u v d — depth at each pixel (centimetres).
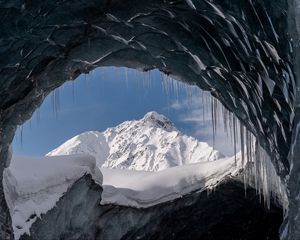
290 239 652
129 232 2195
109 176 2473
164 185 2261
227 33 816
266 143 937
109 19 970
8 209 1303
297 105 633
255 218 2491
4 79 1034
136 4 909
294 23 612
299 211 629
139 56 1102
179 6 854
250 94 889
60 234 1792
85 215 1930
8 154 1237
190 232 2489
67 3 912
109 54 1100
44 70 1101
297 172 633
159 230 2358
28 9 891
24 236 1532
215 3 765
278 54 694
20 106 1156
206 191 2283
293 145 643
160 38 999
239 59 831
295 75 641
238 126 1196
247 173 2109
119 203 2072
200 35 904
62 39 1020
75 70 1150
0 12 879
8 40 944
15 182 1500
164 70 1120
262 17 682
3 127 1152
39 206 1619
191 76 1084
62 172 1744
